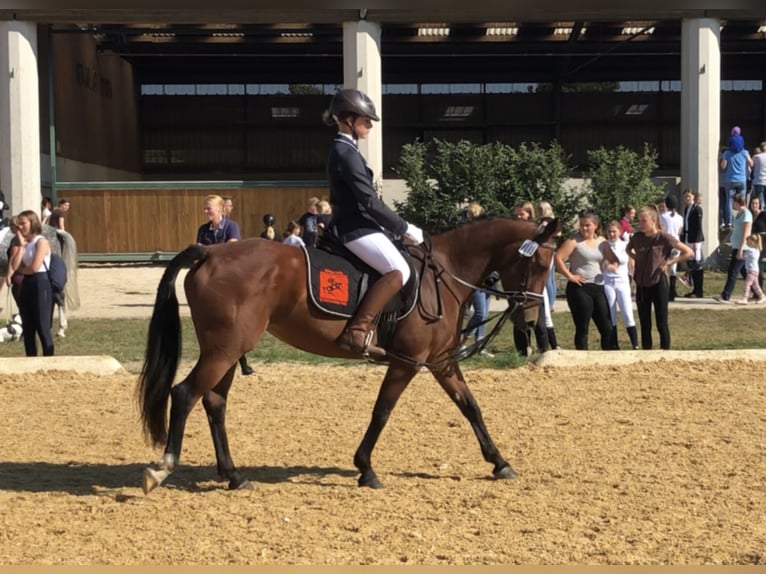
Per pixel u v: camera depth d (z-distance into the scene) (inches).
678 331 607.2
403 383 281.7
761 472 289.0
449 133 1386.6
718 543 225.9
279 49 1241.4
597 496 265.9
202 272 266.4
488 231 294.7
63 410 383.6
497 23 1051.9
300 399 403.5
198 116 1407.5
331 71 1392.7
